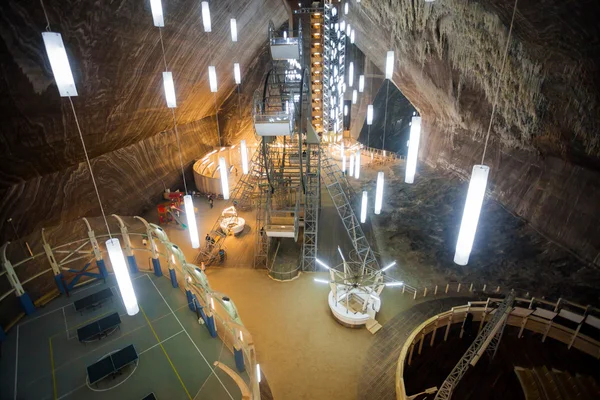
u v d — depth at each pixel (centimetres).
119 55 1370
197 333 1240
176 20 1508
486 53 1254
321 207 2484
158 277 1558
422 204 2334
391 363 1270
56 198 1647
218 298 1086
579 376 1234
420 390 1274
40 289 1472
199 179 2836
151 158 2498
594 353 1293
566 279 1477
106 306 1366
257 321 1468
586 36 788
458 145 2397
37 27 956
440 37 1455
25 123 1201
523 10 875
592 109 1033
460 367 1248
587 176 1479
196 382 1053
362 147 3800
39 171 1513
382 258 1897
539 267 1582
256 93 1534
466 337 1458
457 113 2136
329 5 2802
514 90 1335
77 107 1378
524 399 1231
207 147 3309
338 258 1931
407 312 1502
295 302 1576
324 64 2973
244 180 2431
